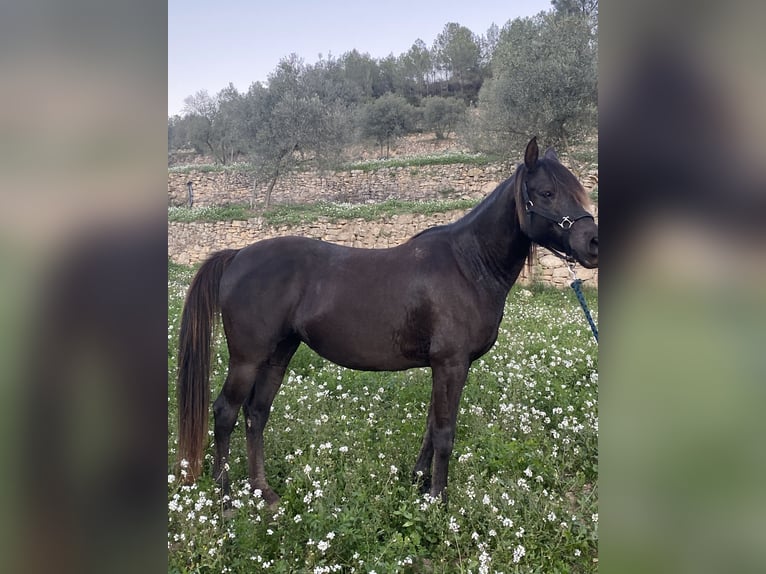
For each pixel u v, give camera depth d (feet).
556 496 11.60
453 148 112.37
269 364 12.70
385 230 59.21
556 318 29.96
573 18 53.72
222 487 11.88
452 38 178.81
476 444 13.91
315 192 86.22
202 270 12.23
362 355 11.69
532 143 10.67
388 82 180.04
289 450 13.84
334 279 11.72
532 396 17.08
